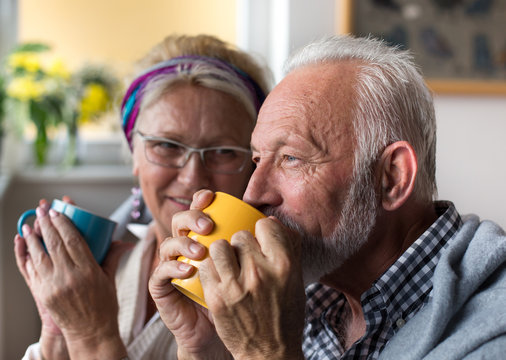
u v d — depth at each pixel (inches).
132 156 48.2
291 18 81.2
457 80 82.3
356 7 80.4
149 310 48.1
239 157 44.2
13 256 93.7
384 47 31.7
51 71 94.2
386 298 30.6
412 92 30.6
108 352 38.6
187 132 42.6
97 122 99.0
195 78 42.8
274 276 25.6
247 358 26.8
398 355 27.4
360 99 29.2
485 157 83.7
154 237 49.9
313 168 29.3
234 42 100.3
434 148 32.4
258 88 45.7
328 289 37.3
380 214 30.4
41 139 93.5
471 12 82.0
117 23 100.5
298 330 26.8
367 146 29.1
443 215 31.6
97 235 39.1
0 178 88.9
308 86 29.7
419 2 81.4
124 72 100.4
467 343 25.1
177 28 100.7
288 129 29.2
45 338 41.8
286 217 29.8
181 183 43.6
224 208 28.3
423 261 30.7
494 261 27.6
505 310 25.5
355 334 34.7
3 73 97.0
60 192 95.9
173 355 42.6
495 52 82.4
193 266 28.3
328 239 29.8
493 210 84.4
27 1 100.3
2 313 89.6
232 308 25.9
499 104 83.7
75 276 37.9
